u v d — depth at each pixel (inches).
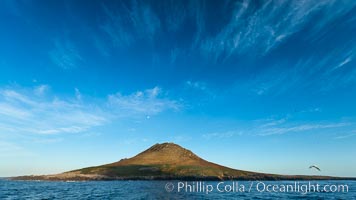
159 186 5290.4
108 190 4104.3
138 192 3700.8
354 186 5974.4
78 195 3189.0
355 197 3134.8
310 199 2881.4
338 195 3415.4
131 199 2748.5
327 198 3002.0
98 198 2819.9
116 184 6181.1
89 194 3339.1
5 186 5246.1
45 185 5767.7
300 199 2878.9
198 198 2925.7
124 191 3890.3
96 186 5305.1
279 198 2984.7
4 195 3196.4
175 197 3016.7
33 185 5748.0
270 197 3097.9
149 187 4931.1
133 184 6205.7
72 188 4618.6
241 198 2955.2
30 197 2945.4
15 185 5728.3
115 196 3070.9
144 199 2763.3
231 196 3189.0
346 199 2896.2
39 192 3671.3
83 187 4933.6
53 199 2721.5
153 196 3110.2
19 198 2844.5
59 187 4933.6
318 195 3415.4
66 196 3056.1
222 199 2837.1
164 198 2893.7
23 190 4082.2
